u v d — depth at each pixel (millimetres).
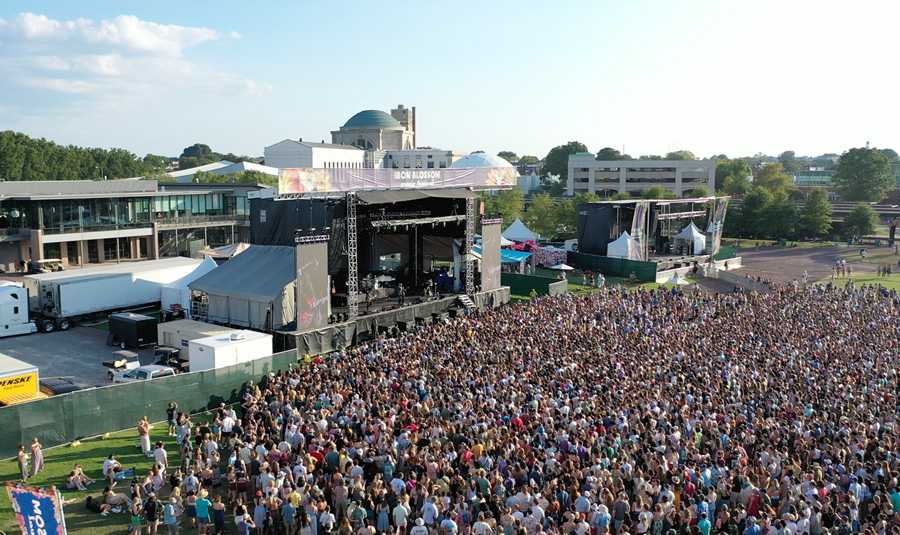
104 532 22359
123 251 88688
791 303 60844
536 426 26656
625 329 48781
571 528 18719
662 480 22203
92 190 87812
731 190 192750
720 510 20719
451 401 29141
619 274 86938
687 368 37469
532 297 67938
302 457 23688
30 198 76438
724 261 100500
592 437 25000
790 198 152125
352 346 51188
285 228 56281
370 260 66312
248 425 28109
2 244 77688
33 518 15578
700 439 26484
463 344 41438
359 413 27953
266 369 37656
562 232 131125
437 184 59375
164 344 44719
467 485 21531
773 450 24547
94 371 42438
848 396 33188
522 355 38969
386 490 20969
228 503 24281
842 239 143000
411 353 38844
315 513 20219
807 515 19641
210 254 71312
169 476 26203
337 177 50281
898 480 22922
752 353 41906
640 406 29359
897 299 65625
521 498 19969
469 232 62969
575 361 37938
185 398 34188
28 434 28734
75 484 25281
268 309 48156
